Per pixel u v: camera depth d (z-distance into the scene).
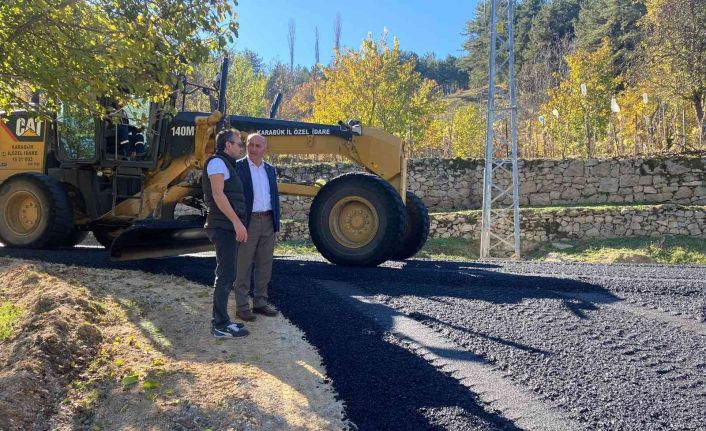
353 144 7.43
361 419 3.20
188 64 5.86
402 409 3.27
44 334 3.83
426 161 18.28
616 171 16.88
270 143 7.55
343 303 5.15
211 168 4.22
